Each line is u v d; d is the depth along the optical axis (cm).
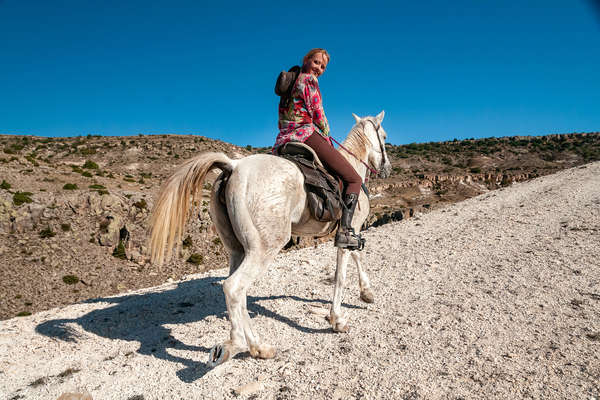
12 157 6059
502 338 381
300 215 364
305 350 384
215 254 5228
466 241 854
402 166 15800
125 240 4750
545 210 1104
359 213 439
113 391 323
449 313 457
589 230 821
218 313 512
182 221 334
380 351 371
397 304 510
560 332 385
